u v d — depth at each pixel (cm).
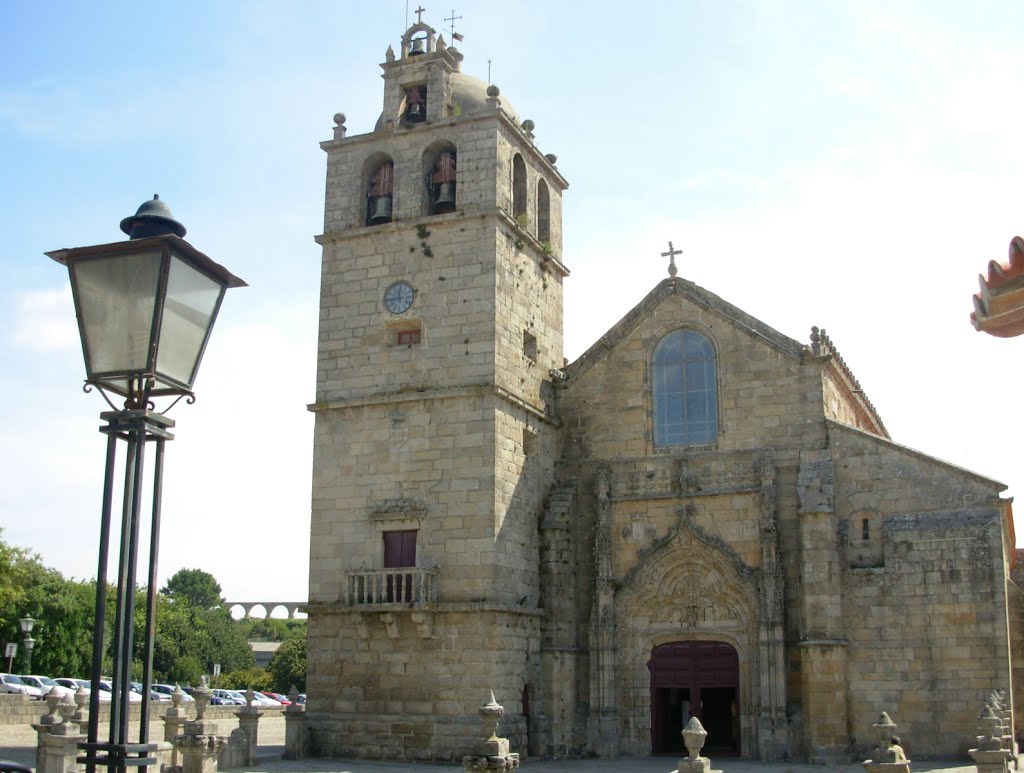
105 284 1112
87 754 1020
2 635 8594
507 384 4284
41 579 9138
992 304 927
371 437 4309
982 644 3866
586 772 3597
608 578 4372
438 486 4150
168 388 1149
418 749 3919
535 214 4788
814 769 3669
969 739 3816
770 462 4247
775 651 4044
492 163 4394
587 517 4534
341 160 4678
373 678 4053
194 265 1145
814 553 4050
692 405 4491
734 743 4231
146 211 1133
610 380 4631
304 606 4200
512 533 4175
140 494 1057
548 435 4603
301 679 11206
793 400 4309
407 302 4397
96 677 1045
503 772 2292
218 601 16438
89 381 1098
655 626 4322
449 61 4634
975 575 3919
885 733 2353
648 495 4422
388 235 4497
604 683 4281
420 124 4534
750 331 4419
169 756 3409
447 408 4212
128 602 1030
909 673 3928
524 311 4541
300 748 4031
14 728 4500
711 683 4225
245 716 3766
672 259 4641
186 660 10831
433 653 3988
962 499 4006
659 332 4588
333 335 4494
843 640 3978
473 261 4328
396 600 4072
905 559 4012
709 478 4356
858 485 4147
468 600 3997
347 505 4278
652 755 4234
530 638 4206
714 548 4253
